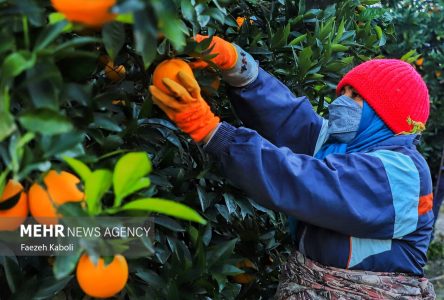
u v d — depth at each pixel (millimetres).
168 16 821
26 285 1141
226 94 1720
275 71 1872
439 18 3812
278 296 1617
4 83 820
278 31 1829
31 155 870
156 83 1245
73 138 904
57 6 759
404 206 1406
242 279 1959
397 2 3826
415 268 1521
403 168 1427
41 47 823
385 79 1506
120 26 1001
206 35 1616
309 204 1333
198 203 1552
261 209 1780
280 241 2023
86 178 868
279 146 1666
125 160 848
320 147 1653
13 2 875
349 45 2082
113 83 1380
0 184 894
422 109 1540
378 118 1529
